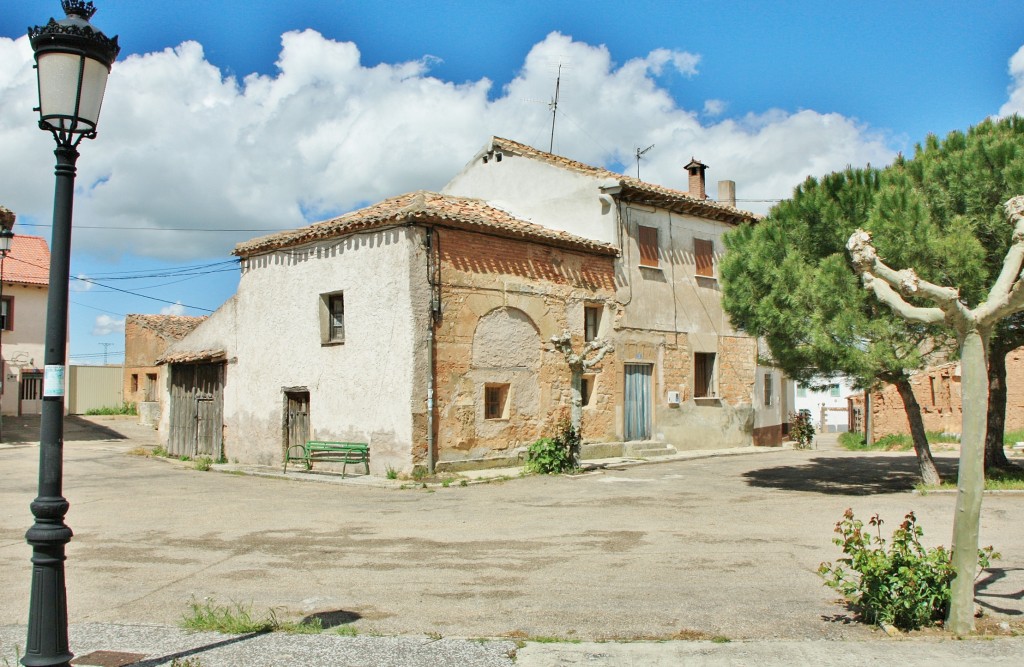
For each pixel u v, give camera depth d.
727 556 8.53
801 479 15.73
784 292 13.16
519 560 8.48
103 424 32.12
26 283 32.50
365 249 16.80
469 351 16.92
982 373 5.84
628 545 9.22
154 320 36.59
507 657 5.30
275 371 18.58
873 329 12.49
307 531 10.41
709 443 23.12
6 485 15.34
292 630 6.02
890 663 5.09
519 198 22.50
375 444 16.28
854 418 32.09
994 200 12.44
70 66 4.96
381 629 6.09
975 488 5.80
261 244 18.86
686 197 22.08
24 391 32.75
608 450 19.97
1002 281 5.74
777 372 26.78
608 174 20.89
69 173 5.05
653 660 5.21
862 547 6.11
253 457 18.86
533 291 18.44
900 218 12.00
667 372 22.02
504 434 17.55
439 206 18.30
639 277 21.34
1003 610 6.32
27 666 4.74
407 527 10.63
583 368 17.20
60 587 4.89
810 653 5.31
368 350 16.55
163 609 6.76
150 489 14.91
